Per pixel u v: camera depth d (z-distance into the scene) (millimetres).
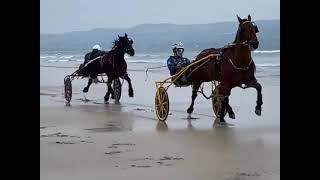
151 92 21781
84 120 14062
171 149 9672
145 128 12430
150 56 60594
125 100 19281
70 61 58469
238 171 7750
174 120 13680
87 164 8352
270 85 23016
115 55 18281
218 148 9648
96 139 10891
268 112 14922
